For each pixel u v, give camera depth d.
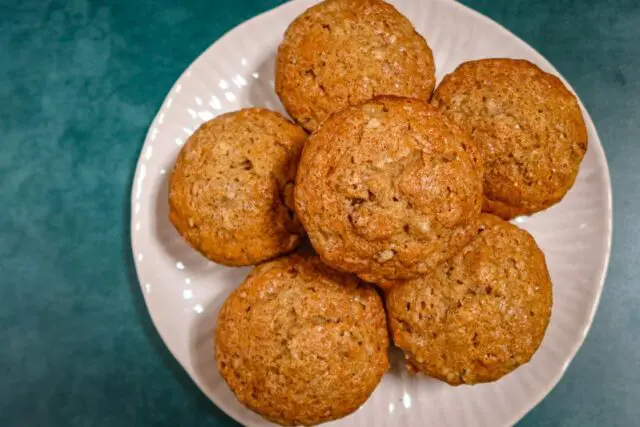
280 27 0.37
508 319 0.30
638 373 0.38
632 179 0.39
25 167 0.40
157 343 0.39
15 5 0.41
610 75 0.40
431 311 0.30
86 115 0.40
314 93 0.32
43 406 0.39
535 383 0.35
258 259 0.32
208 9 0.41
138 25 0.41
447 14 0.36
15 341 0.39
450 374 0.31
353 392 0.30
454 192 0.28
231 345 0.31
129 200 0.40
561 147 0.32
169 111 0.36
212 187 0.31
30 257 0.39
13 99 0.41
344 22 0.32
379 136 0.28
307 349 0.29
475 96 0.32
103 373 0.39
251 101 0.37
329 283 0.31
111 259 0.40
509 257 0.31
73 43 0.41
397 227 0.28
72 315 0.39
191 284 0.36
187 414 0.38
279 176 0.32
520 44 0.36
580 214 0.36
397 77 0.32
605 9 0.40
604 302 0.39
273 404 0.30
